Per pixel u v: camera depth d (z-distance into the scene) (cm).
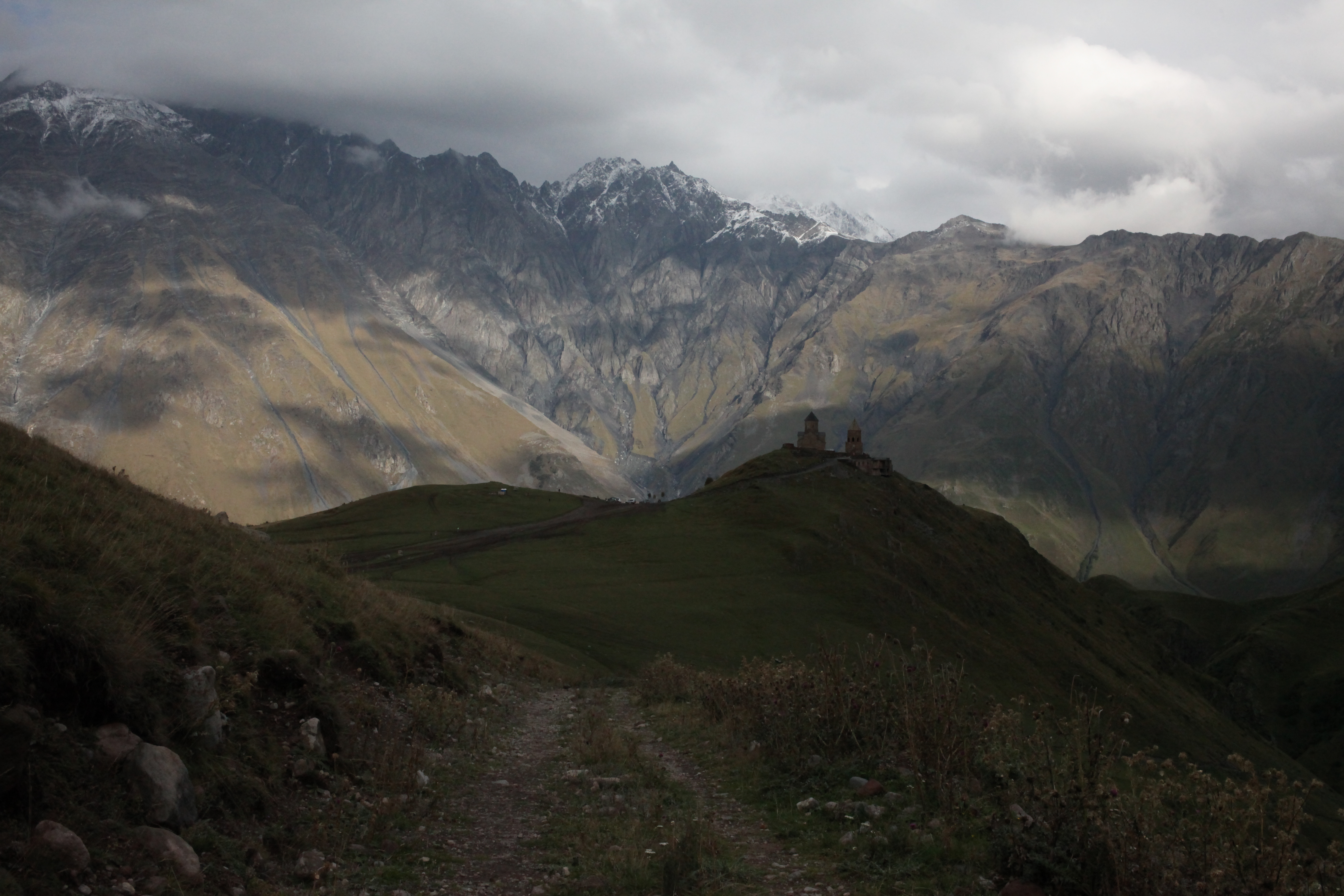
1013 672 10944
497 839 1373
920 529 15875
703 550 13250
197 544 1922
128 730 1123
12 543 1269
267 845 1160
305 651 1834
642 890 1159
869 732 1797
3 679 1016
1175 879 1014
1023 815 1202
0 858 873
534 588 10394
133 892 919
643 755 2083
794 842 1378
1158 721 11856
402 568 11712
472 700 2589
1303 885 973
